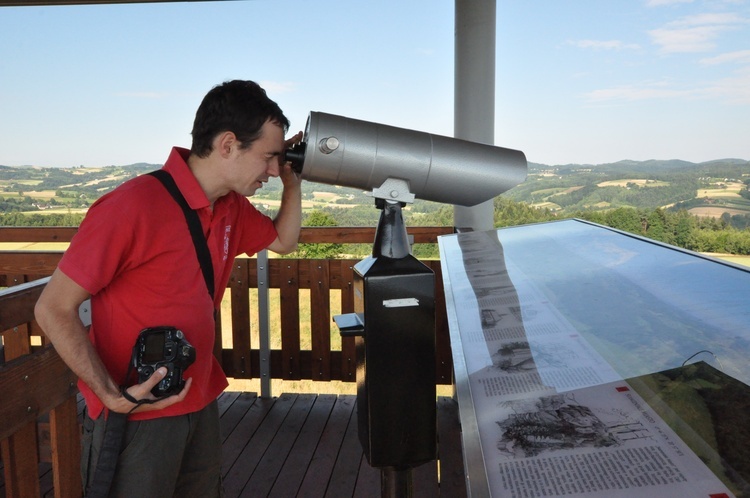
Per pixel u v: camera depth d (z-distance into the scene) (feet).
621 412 2.68
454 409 11.20
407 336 5.57
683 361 3.00
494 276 5.44
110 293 4.52
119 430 4.41
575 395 2.89
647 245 5.98
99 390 4.23
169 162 4.74
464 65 11.15
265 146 4.77
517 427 2.65
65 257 4.18
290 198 6.22
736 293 3.94
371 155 5.41
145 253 4.40
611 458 2.34
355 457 9.35
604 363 3.19
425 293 5.53
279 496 8.28
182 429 4.81
